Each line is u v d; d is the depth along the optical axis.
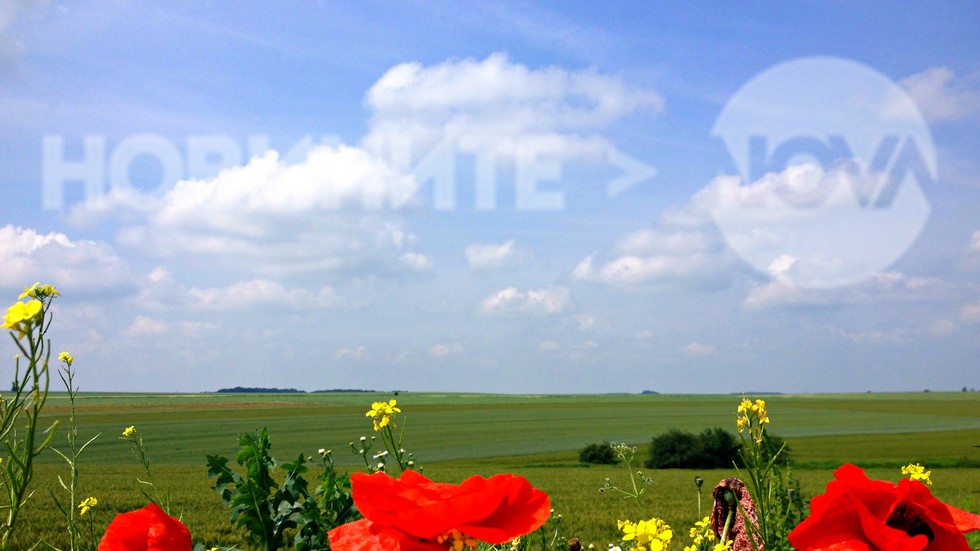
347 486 2.94
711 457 60.50
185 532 1.70
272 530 2.87
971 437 86.69
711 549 2.73
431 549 1.15
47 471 42.69
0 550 1.44
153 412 127.25
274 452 71.44
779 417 120.19
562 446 82.06
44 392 1.43
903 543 1.09
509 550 2.69
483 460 70.38
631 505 32.59
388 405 3.05
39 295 1.40
